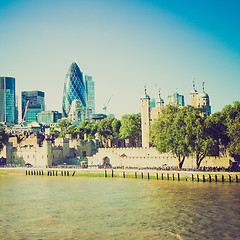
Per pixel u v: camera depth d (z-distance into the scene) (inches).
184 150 5265.8
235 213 3312.0
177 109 6392.7
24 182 5565.9
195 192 4205.2
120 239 2721.5
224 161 5442.9
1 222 3223.4
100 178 5713.6
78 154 7696.9
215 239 2699.3
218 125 5265.8
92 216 3351.4
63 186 5024.6
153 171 5359.3
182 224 3038.9
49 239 2763.3
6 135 7751.0
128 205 3715.6
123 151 6771.7
